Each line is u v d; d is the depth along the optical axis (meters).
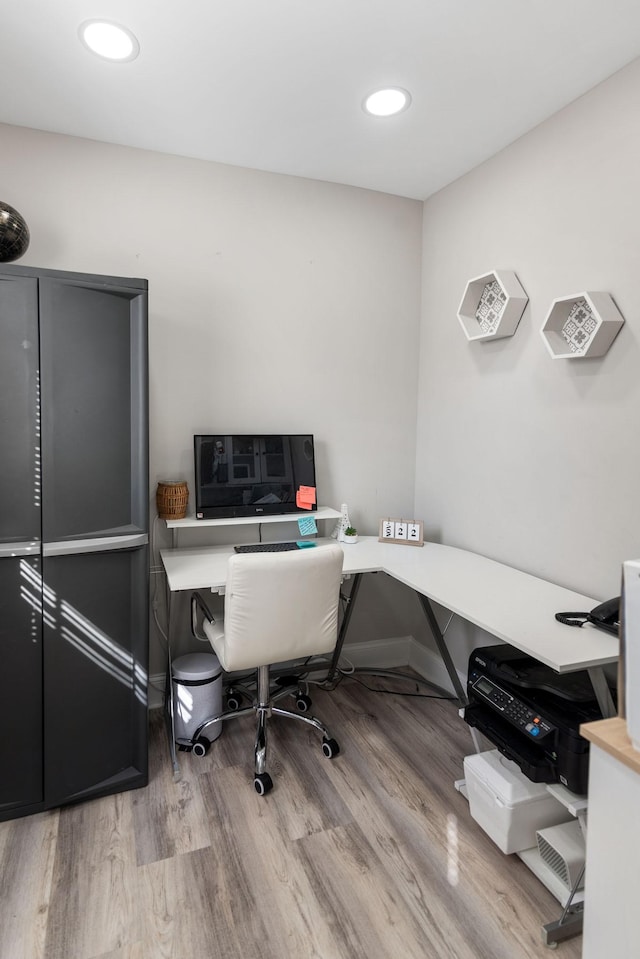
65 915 1.49
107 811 1.91
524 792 1.64
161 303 2.50
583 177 1.98
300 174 2.68
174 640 2.65
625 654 1.02
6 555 1.77
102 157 2.36
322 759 2.22
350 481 2.97
